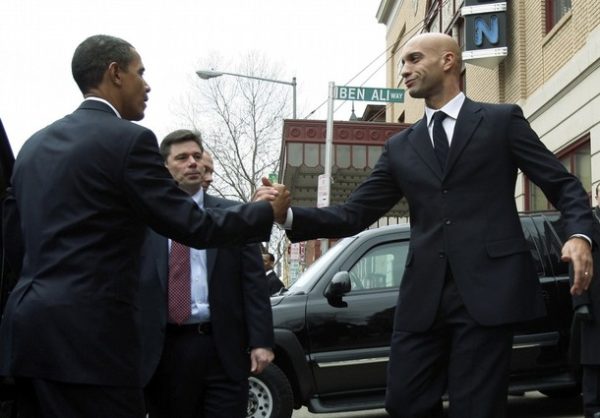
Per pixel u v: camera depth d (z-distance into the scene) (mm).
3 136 3650
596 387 6844
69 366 2916
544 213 8188
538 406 9086
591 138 13156
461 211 3738
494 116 3799
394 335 3871
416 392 3742
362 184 4137
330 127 14727
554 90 14648
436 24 23516
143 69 3510
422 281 3768
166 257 4504
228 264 4551
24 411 3154
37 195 3102
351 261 7750
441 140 3854
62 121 3264
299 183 24328
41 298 2955
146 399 4613
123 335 3055
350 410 7402
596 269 6703
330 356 7398
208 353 4461
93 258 3023
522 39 16703
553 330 7723
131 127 3174
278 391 7113
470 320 3637
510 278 3652
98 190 3062
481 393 3584
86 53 3379
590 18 13219
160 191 3141
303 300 7496
